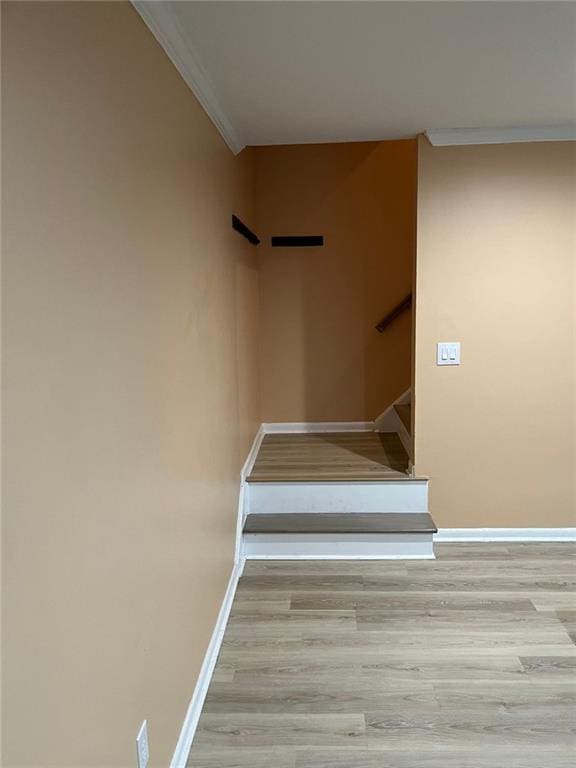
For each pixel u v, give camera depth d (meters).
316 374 4.37
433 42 1.93
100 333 1.21
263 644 2.46
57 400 1.01
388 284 4.26
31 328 0.93
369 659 2.35
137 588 1.44
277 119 2.76
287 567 3.15
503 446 3.37
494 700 2.11
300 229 4.25
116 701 1.30
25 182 0.91
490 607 2.72
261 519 3.36
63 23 1.04
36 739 0.94
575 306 3.25
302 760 1.86
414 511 3.40
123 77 1.35
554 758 1.86
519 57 2.07
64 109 1.04
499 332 3.29
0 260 0.84
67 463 1.05
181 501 1.88
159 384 1.64
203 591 2.22
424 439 3.38
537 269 3.23
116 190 1.30
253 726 2.00
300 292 4.30
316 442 4.14
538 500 3.40
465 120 2.89
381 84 2.32
